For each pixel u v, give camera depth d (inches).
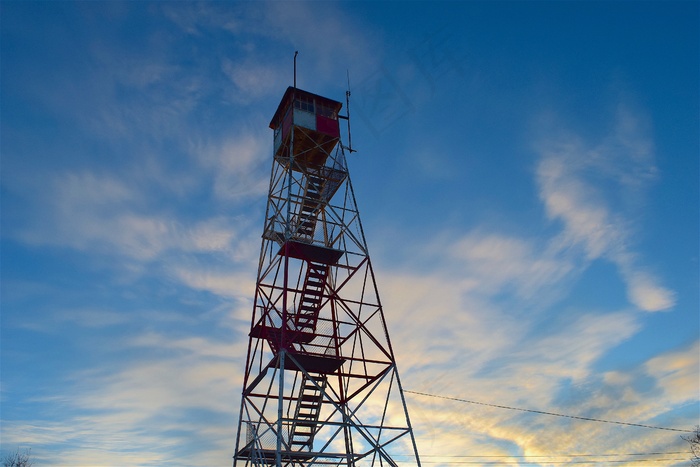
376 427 1114.7
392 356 1178.0
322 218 1398.9
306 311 1279.5
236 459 1131.9
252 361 1208.2
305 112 1418.6
